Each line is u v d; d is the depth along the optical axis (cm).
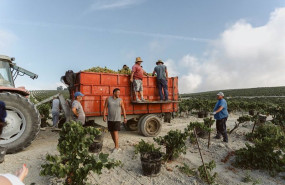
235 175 488
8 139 541
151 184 416
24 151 568
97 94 695
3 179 94
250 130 965
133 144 655
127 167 489
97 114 695
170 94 872
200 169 452
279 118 1063
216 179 459
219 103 729
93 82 687
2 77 651
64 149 385
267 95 6103
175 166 503
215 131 894
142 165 450
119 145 644
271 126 780
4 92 557
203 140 739
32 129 557
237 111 2044
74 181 350
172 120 1277
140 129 782
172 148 527
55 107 749
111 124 587
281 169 491
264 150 523
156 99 836
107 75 716
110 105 586
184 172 471
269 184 447
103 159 363
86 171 342
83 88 668
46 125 966
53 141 692
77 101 605
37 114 568
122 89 751
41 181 400
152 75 837
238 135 854
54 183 390
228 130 911
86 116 678
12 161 489
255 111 1828
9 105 535
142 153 473
